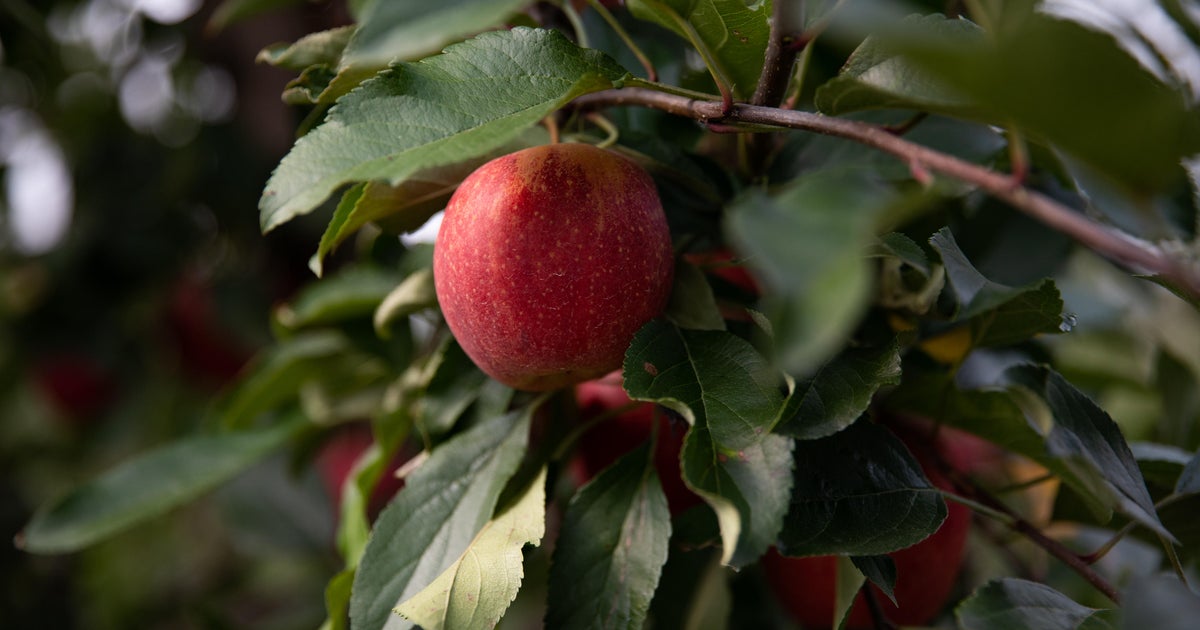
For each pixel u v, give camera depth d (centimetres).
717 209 57
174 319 112
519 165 52
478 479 56
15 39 102
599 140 57
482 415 58
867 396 50
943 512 52
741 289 56
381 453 63
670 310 53
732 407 50
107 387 117
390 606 54
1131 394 92
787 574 60
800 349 40
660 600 64
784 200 42
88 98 117
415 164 47
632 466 55
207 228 113
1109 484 52
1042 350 60
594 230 51
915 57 41
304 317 71
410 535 55
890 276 56
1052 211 43
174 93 116
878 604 56
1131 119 41
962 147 58
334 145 49
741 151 57
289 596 109
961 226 64
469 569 53
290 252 99
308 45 58
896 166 56
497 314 52
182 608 127
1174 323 96
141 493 72
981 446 65
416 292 60
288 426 75
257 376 73
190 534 136
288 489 90
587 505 54
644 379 51
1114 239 43
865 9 42
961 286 53
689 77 57
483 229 51
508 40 51
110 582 131
